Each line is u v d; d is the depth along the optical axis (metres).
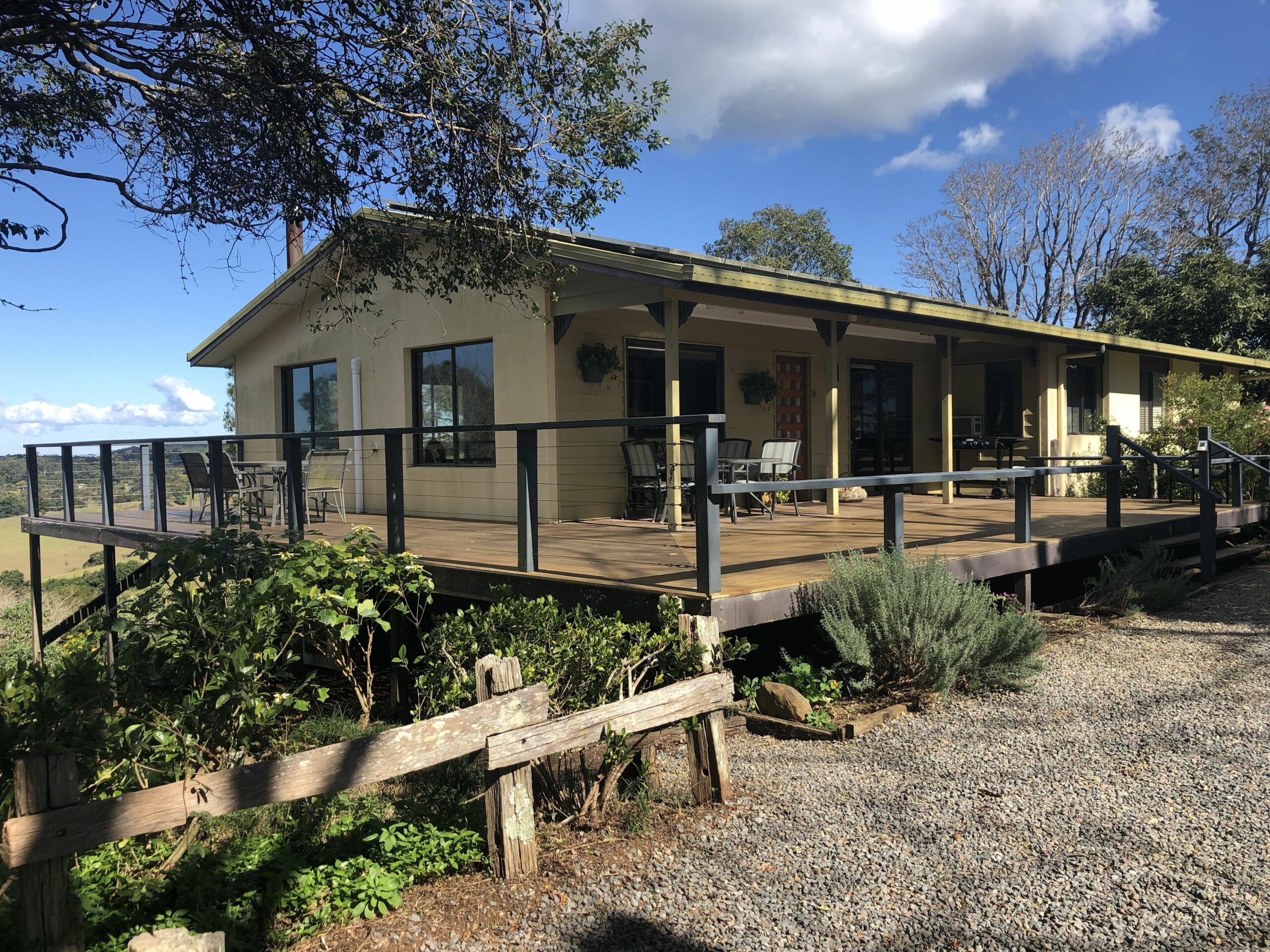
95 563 10.35
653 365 10.46
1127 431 15.29
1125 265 31.92
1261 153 29.95
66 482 11.09
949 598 5.27
